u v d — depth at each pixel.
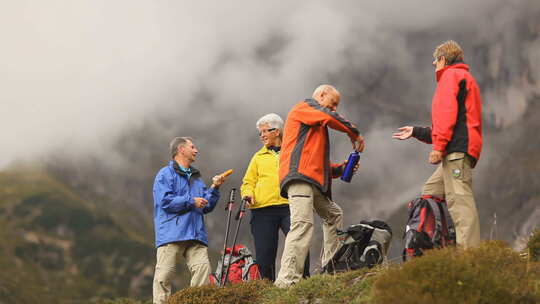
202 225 12.09
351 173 10.83
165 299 11.62
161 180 12.20
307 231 10.23
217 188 12.73
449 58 9.55
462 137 8.95
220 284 12.65
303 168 10.28
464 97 9.09
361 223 10.95
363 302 7.95
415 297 6.84
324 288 9.26
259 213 12.95
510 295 6.98
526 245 9.12
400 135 10.32
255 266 13.02
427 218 9.20
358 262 10.54
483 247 7.89
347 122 10.34
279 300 9.56
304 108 10.46
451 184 8.95
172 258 11.81
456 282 7.02
